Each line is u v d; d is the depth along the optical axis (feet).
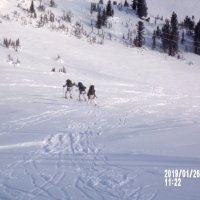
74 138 48.14
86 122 61.62
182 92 146.92
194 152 40.42
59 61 172.65
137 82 158.51
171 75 204.64
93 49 232.94
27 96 85.46
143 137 48.83
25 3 290.76
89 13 340.18
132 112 79.66
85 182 30.60
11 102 75.82
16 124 55.01
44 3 319.47
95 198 27.07
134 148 42.11
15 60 147.84
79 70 160.35
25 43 195.31
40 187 29.27
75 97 93.09
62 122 59.82
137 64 219.82
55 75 131.34
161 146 43.24
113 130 55.21
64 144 44.55
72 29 269.85
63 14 303.89
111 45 263.70
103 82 137.59
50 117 63.67
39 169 33.99
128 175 32.32
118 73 180.96
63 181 30.81
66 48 212.64
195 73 227.40
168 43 291.58
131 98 106.22
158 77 190.29
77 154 39.88
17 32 215.31
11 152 39.47
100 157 38.50
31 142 43.91
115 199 26.84
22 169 33.78
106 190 28.73
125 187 29.35
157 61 246.27
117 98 101.76
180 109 94.32
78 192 28.30
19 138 45.57
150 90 136.26
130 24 339.98
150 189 28.81
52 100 83.97
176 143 45.24
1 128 51.37
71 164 35.91
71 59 189.16
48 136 48.11
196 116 81.61
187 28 385.50
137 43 283.59
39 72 132.67
